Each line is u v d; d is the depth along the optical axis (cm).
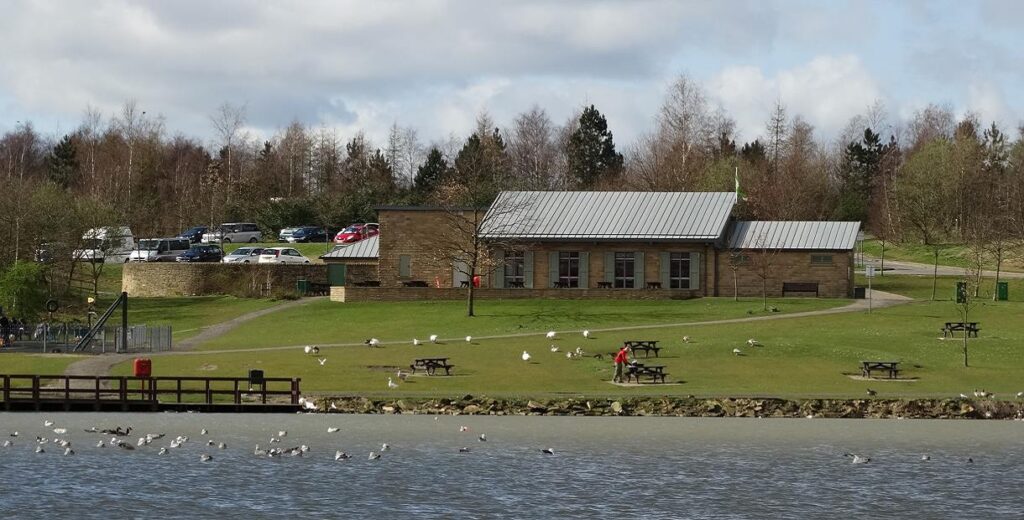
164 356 9575
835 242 12638
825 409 7969
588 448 6906
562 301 12312
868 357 9344
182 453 6606
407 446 6881
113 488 5828
